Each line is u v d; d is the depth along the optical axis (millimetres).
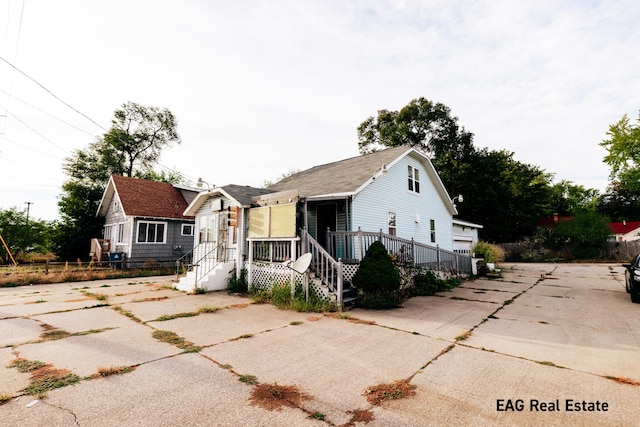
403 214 15000
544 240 32906
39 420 2875
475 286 12812
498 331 6145
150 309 8094
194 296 10086
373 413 3078
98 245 20094
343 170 14836
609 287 12414
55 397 3340
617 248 29000
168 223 21031
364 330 6211
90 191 24109
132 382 3740
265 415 3021
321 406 3211
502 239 36688
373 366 4332
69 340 5441
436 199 18781
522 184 39062
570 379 3908
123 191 20547
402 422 2916
